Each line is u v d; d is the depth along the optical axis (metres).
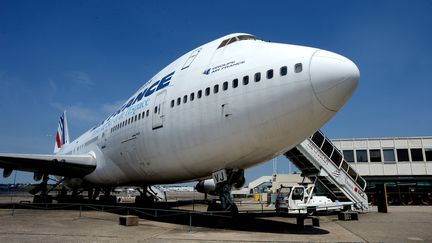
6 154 19.42
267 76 10.70
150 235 9.72
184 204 28.86
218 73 12.26
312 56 10.23
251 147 11.26
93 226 11.84
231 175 13.13
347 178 21.70
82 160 21.33
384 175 37.62
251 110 10.76
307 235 10.05
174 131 13.25
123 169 18.27
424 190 36.50
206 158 12.46
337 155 21.66
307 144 19.95
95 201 31.84
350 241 9.05
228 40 13.62
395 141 38.12
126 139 17.08
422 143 37.53
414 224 13.87
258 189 88.44
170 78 14.89
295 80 10.08
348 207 20.20
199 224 12.79
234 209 13.43
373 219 16.23
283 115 10.27
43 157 20.25
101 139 21.41
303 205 16.94
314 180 21.88
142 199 24.62
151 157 14.91
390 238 9.75
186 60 14.88
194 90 12.83
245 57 11.85
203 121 12.08
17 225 12.04
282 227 11.95
